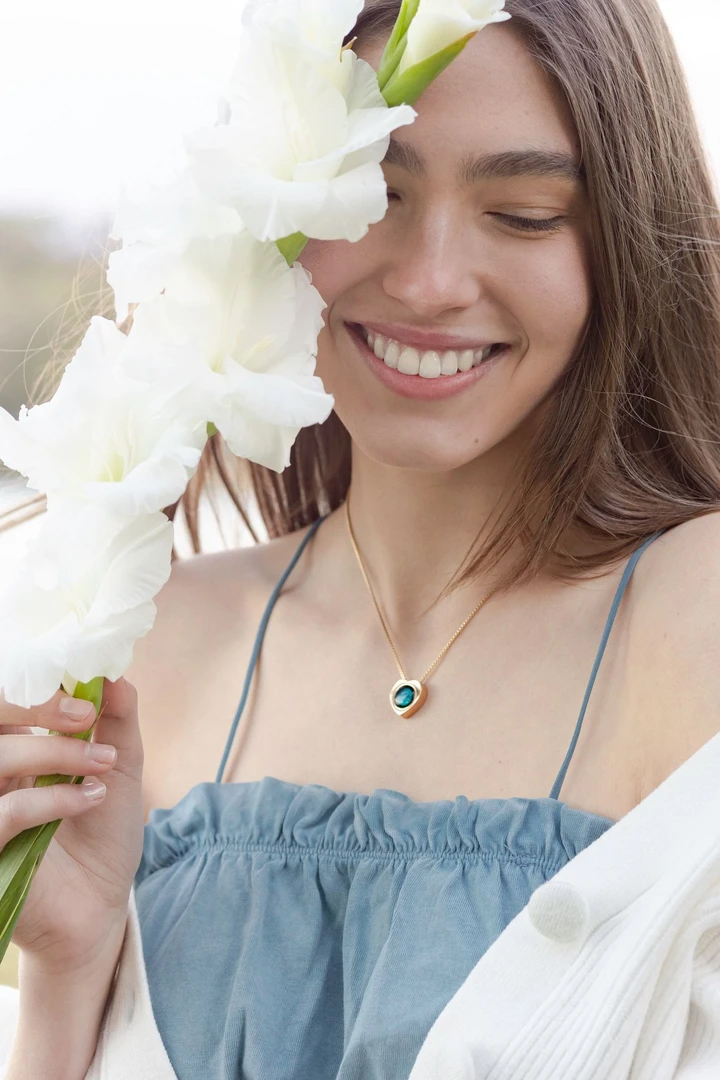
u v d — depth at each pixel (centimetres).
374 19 83
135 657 99
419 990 80
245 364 69
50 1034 86
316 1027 84
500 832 83
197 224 69
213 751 95
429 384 84
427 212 81
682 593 84
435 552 91
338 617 95
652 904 77
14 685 67
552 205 82
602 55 82
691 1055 77
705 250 90
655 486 91
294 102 68
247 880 88
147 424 68
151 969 87
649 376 91
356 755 90
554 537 88
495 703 87
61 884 84
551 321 83
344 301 83
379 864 85
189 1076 84
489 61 80
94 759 74
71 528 68
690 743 81
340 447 103
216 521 109
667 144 87
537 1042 76
